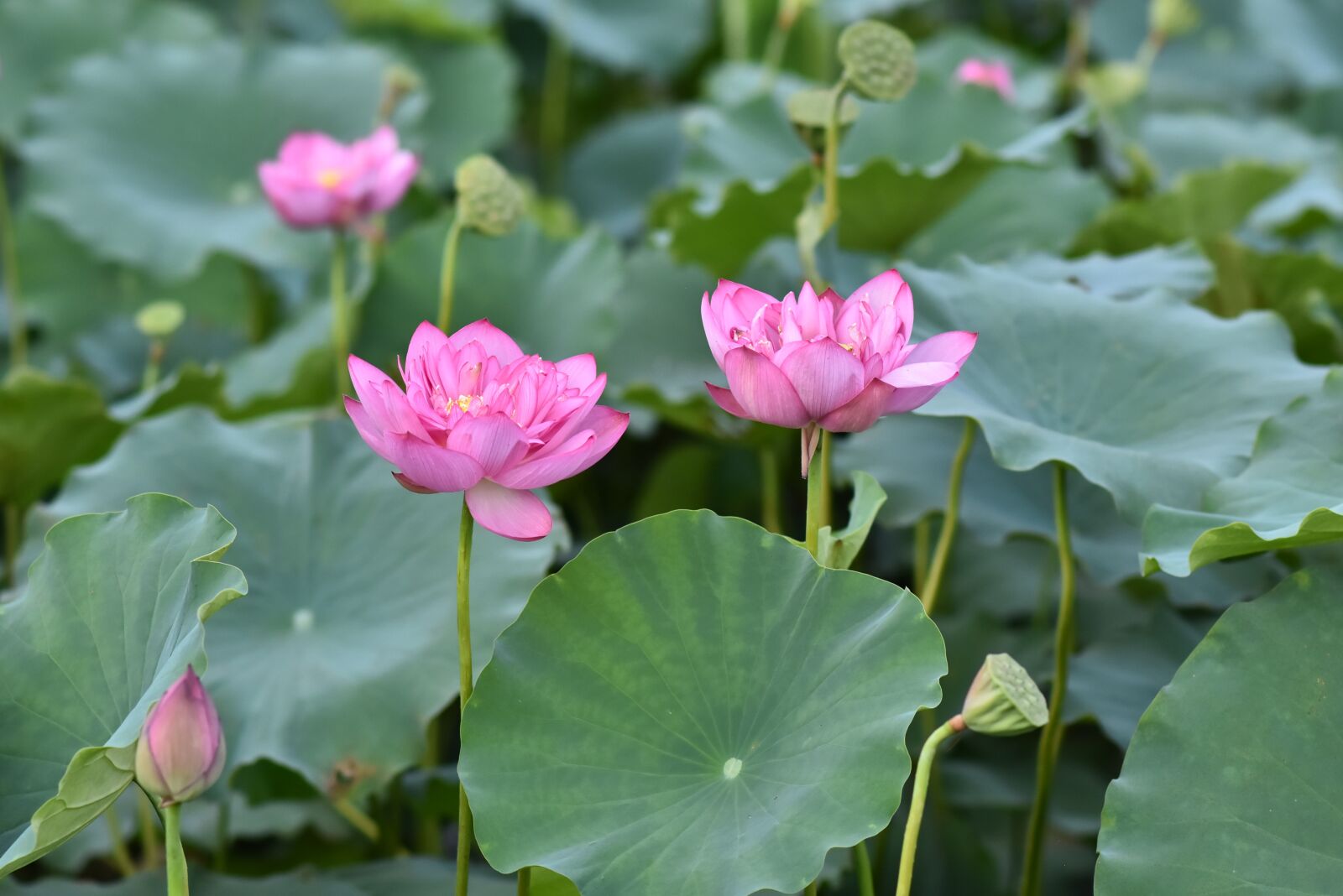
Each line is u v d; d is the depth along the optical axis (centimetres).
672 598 402
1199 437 426
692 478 562
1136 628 450
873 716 395
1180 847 398
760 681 400
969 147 458
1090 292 441
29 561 439
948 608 481
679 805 397
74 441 472
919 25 891
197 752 386
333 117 642
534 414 395
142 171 610
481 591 429
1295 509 409
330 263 598
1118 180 638
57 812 389
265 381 527
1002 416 421
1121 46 895
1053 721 432
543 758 398
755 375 395
